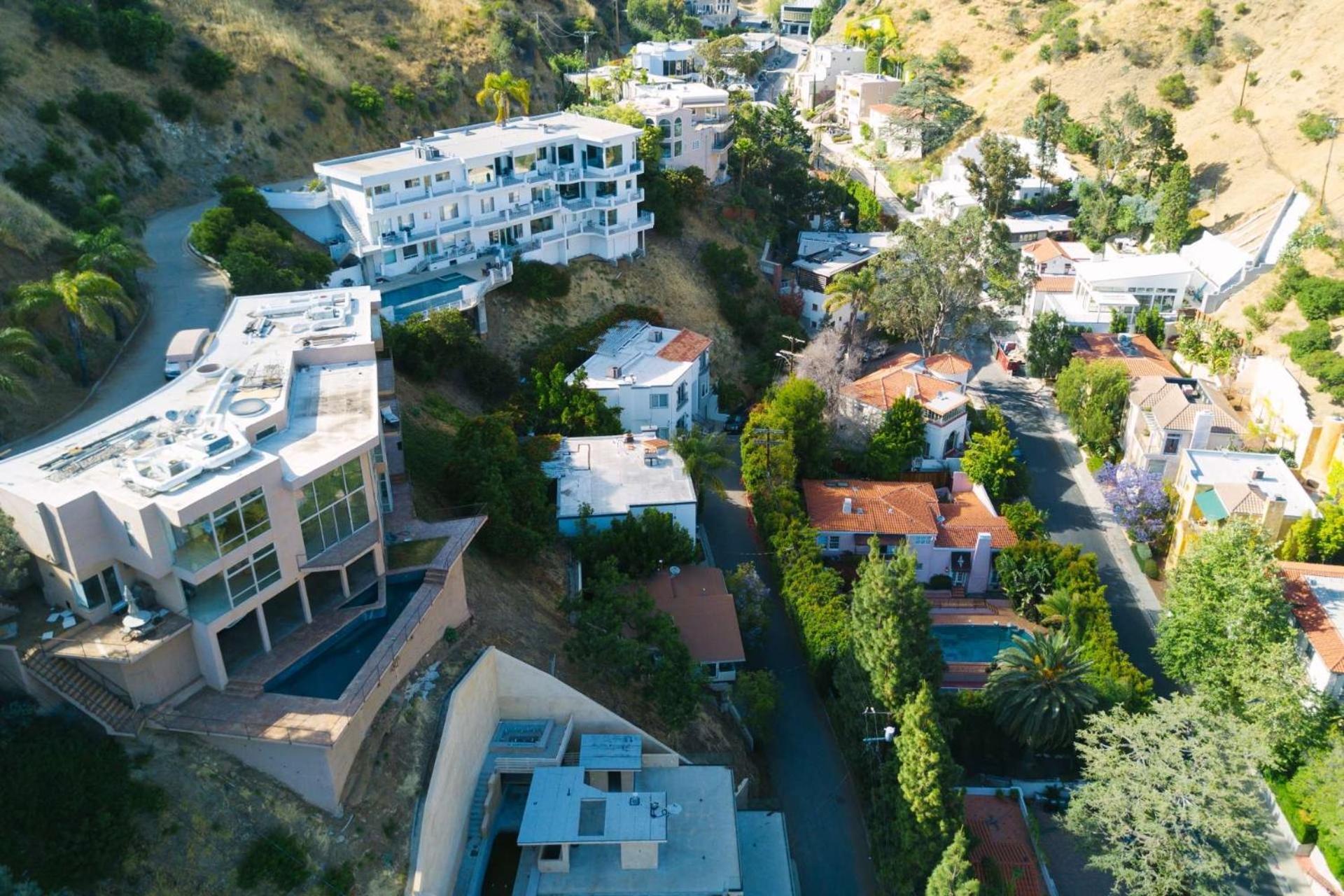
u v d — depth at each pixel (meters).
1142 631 61.84
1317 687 48.69
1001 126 141.88
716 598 54.06
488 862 40.28
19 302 47.81
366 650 38.38
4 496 33.28
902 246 91.00
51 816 30.42
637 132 85.19
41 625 33.91
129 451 35.69
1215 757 42.81
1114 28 146.75
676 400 73.19
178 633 33.69
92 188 68.38
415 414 61.84
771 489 65.19
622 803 40.22
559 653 47.25
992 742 50.56
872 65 167.00
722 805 42.41
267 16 95.38
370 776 35.91
